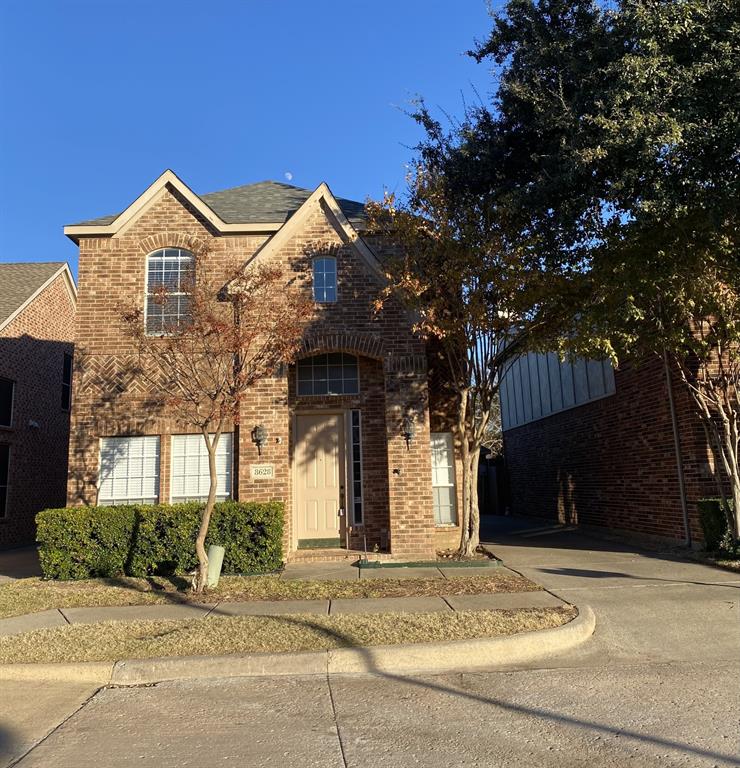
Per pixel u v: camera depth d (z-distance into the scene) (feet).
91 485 38.34
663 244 29.14
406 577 31.99
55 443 64.23
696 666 19.11
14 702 17.31
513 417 79.15
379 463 40.68
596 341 29.07
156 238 40.93
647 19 26.32
